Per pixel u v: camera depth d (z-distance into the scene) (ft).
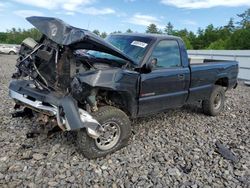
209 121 18.99
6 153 11.85
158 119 18.42
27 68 12.28
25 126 15.05
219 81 20.88
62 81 11.47
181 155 13.03
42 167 10.87
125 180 10.49
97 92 11.86
